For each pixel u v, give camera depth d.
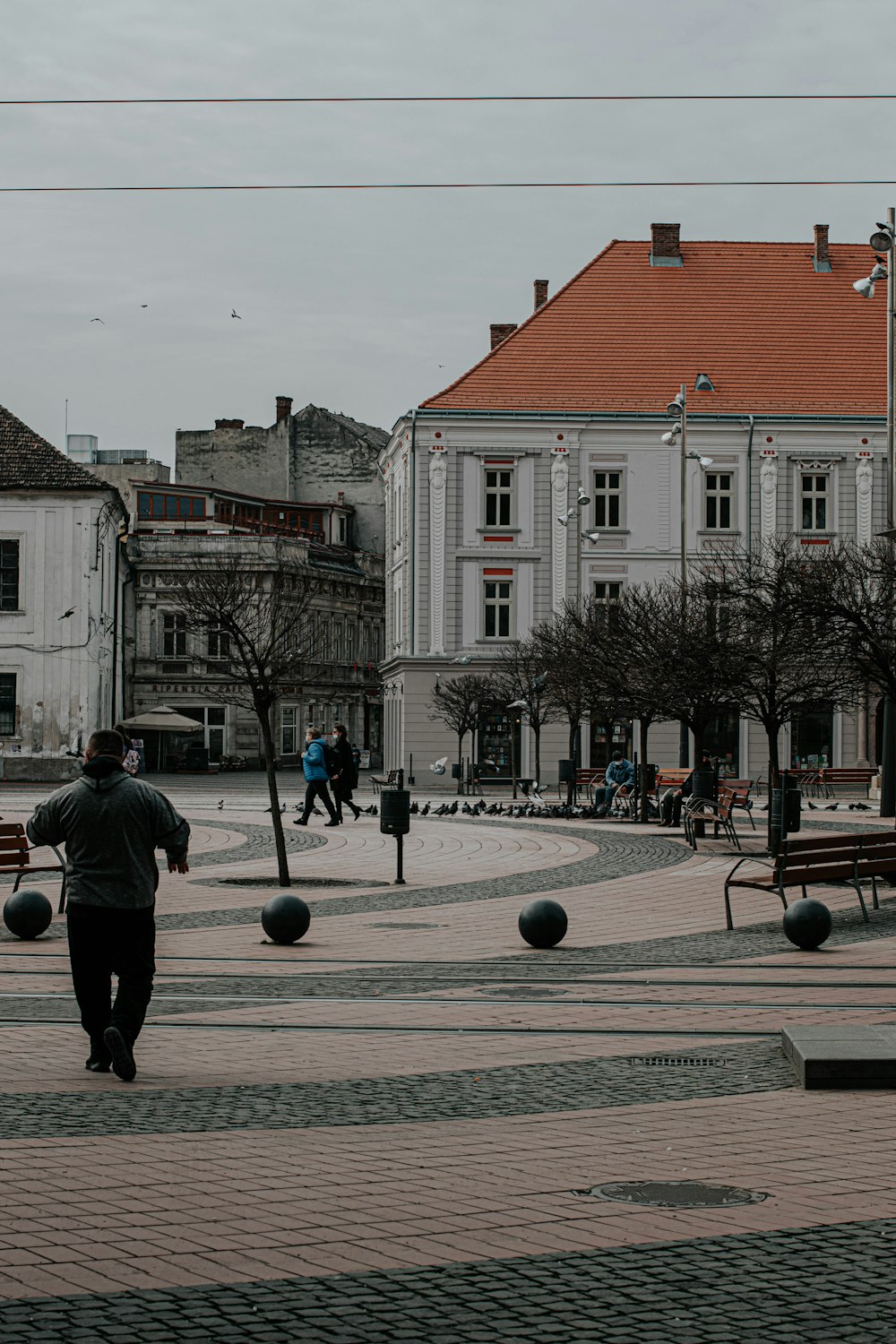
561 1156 7.95
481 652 58.72
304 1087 9.72
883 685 26.48
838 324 62.47
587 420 58.72
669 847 30.17
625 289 62.78
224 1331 5.38
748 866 25.95
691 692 33.00
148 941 9.95
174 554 81.56
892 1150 8.12
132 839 9.88
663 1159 7.90
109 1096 9.38
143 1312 5.55
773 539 44.16
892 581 28.56
